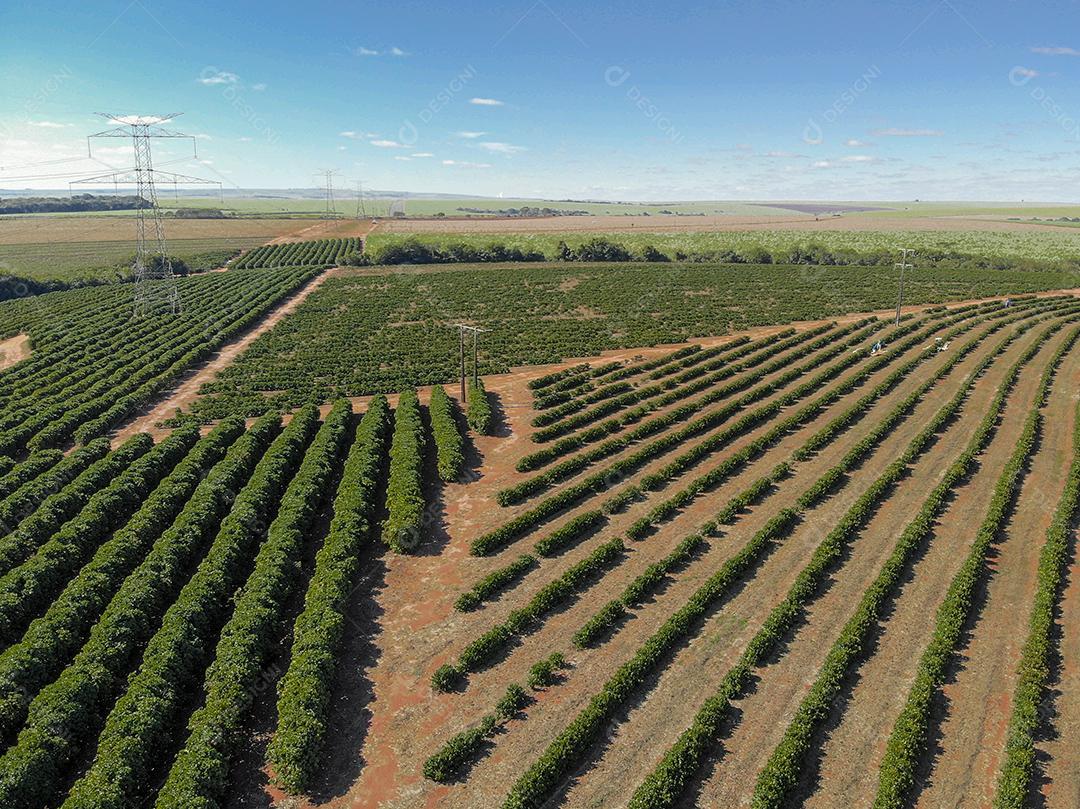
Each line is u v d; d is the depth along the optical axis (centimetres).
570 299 14775
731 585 4659
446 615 4353
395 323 12888
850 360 9994
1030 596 4528
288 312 13788
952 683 3778
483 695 3706
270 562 4588
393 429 7488
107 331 11988
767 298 14938
